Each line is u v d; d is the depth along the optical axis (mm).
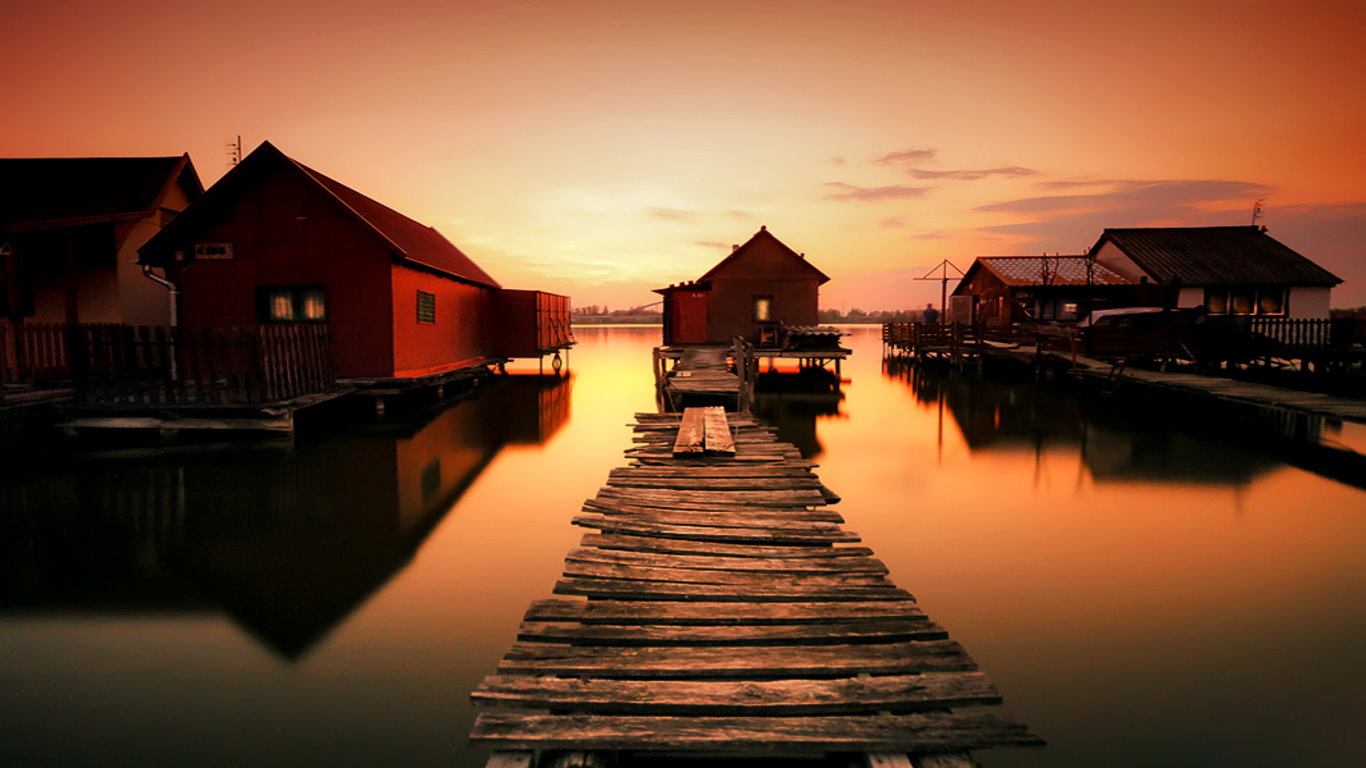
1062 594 5445
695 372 18125
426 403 16781
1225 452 10930
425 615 5043
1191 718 3787
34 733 3582
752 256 26953
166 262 14820
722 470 7293
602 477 9336
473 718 3766
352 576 5781
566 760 2678
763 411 15516
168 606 5160
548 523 7262
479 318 23547
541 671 3240
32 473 9164
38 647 4531
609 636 3557
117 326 10922
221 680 4137
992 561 6191
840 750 2711
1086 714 3826
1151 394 17250
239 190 14680
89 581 5617
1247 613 5090
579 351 39344
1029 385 20656
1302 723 3738
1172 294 25500
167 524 7094
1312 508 7820
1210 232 29625
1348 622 4938
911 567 6043
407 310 15805
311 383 12992
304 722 3717
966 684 3098
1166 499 8203
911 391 19234
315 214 14680
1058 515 7582
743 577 4363
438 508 7770
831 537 5082
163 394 11125
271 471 9398
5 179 16328
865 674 3230
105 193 16031
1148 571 5938
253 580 5672
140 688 4035
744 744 2709
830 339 23688
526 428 13219
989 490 8641
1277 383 18812
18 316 14047
